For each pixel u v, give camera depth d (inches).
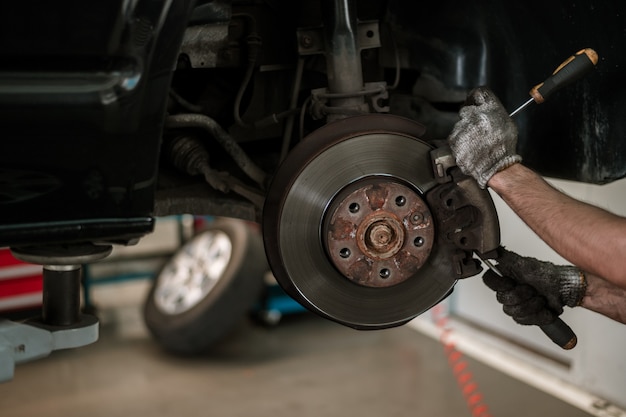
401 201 42.8
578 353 115.8
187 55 48.3
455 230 42.8
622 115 51.4
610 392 110.8
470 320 139.9
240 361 128.7
